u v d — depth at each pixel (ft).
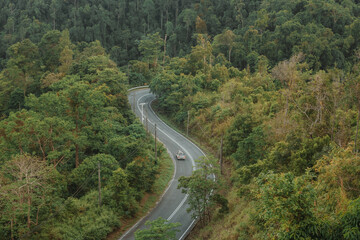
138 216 119.85
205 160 105.50
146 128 208.23
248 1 443.73
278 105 155.43
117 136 156.56
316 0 338.95
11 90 266.57
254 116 141.59
